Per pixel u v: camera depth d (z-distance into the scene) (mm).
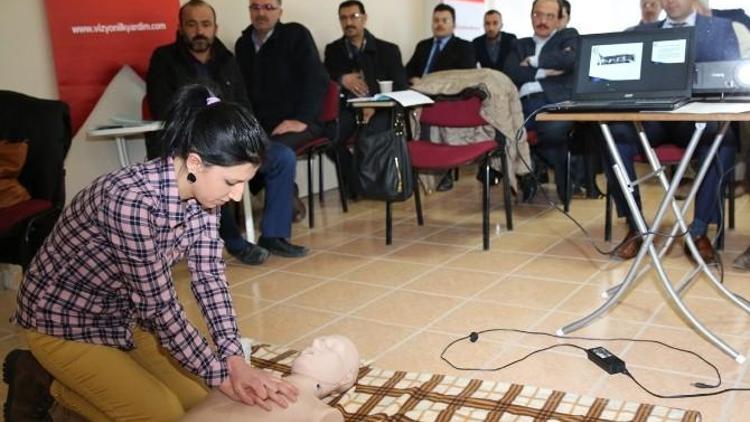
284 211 3355
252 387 1361
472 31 6512
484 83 3354
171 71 3406
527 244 3375
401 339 2295
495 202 4387
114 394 1438
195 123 1177
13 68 3438
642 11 4027
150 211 1214
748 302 2322
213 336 1463
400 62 5035
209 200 1255
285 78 3984
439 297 2682
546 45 4328
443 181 4855
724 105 2000
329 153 4629
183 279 3047
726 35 2906
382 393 1906
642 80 2268
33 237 2363
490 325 2377
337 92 4168
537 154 4152
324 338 1724
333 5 5133
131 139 3893
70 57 3615
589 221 3771
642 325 2314
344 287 2859
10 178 2494
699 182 2289
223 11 4324
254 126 1196
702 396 1822
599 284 2744
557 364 2055
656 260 2225
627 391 1870
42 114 2576
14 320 1458
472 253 3270
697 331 2234
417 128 3719
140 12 3861
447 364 2090
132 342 1483
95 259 1311
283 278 3021
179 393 1602
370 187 3273
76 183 3697
